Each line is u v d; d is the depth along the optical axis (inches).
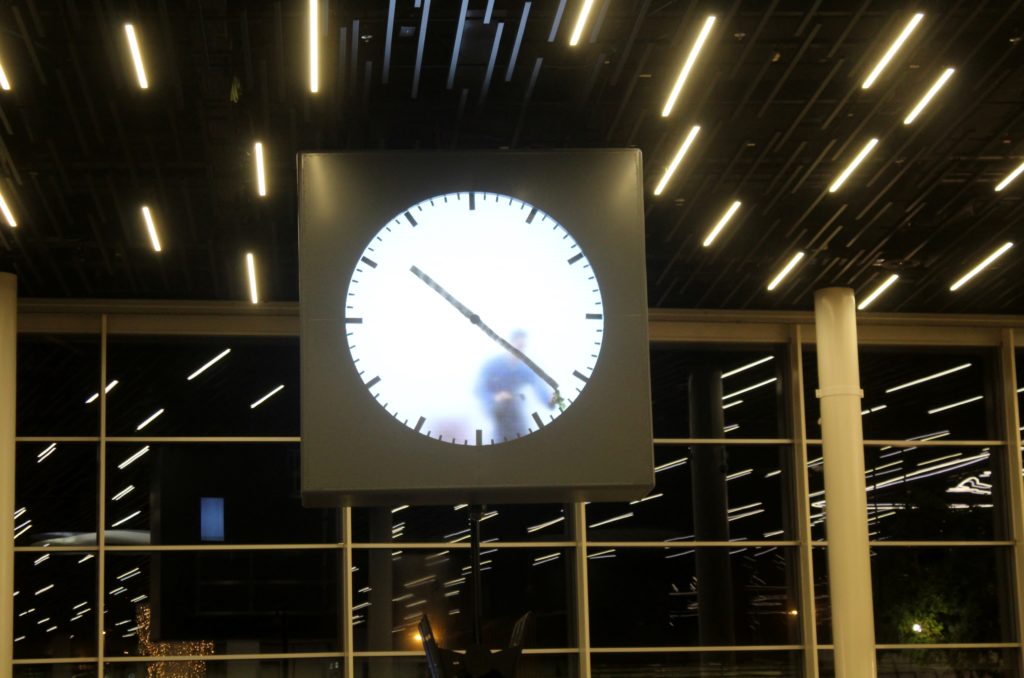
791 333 781.9
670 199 609.9
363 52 459.2
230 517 724.0
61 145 547.2
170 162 561.9
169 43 456.4
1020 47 482.9
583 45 461.1
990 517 783.1
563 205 274.2
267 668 711.7
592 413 265.3
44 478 719.1
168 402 733.3
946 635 765.3
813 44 475.8
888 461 783.7
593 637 732.0
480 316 267.9
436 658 243.3
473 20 438.6
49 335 733.3
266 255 663.1
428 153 274.1
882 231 658.8
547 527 741.3
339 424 261.3
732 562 756.6
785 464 775.7
